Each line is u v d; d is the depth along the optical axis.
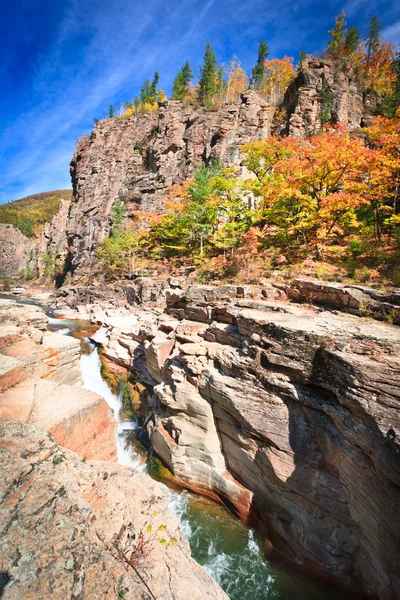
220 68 66.94
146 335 21.12
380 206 21.67
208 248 35.44
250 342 11.81
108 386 21.58
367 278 16.02
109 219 60.06
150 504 5.68
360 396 7.57
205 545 10.37
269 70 61.72
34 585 2.92
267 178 29.91
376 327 10.05
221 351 13.04
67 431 6.90
